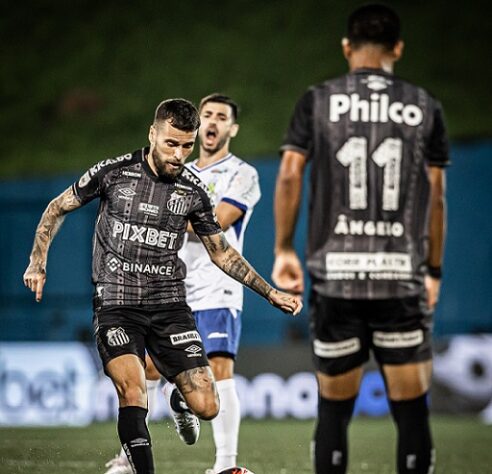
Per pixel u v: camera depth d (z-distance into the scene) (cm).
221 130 2323
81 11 8662
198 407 1706
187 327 1756
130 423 1614
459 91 7581
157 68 8181
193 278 2239
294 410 4506
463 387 4512
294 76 7888
